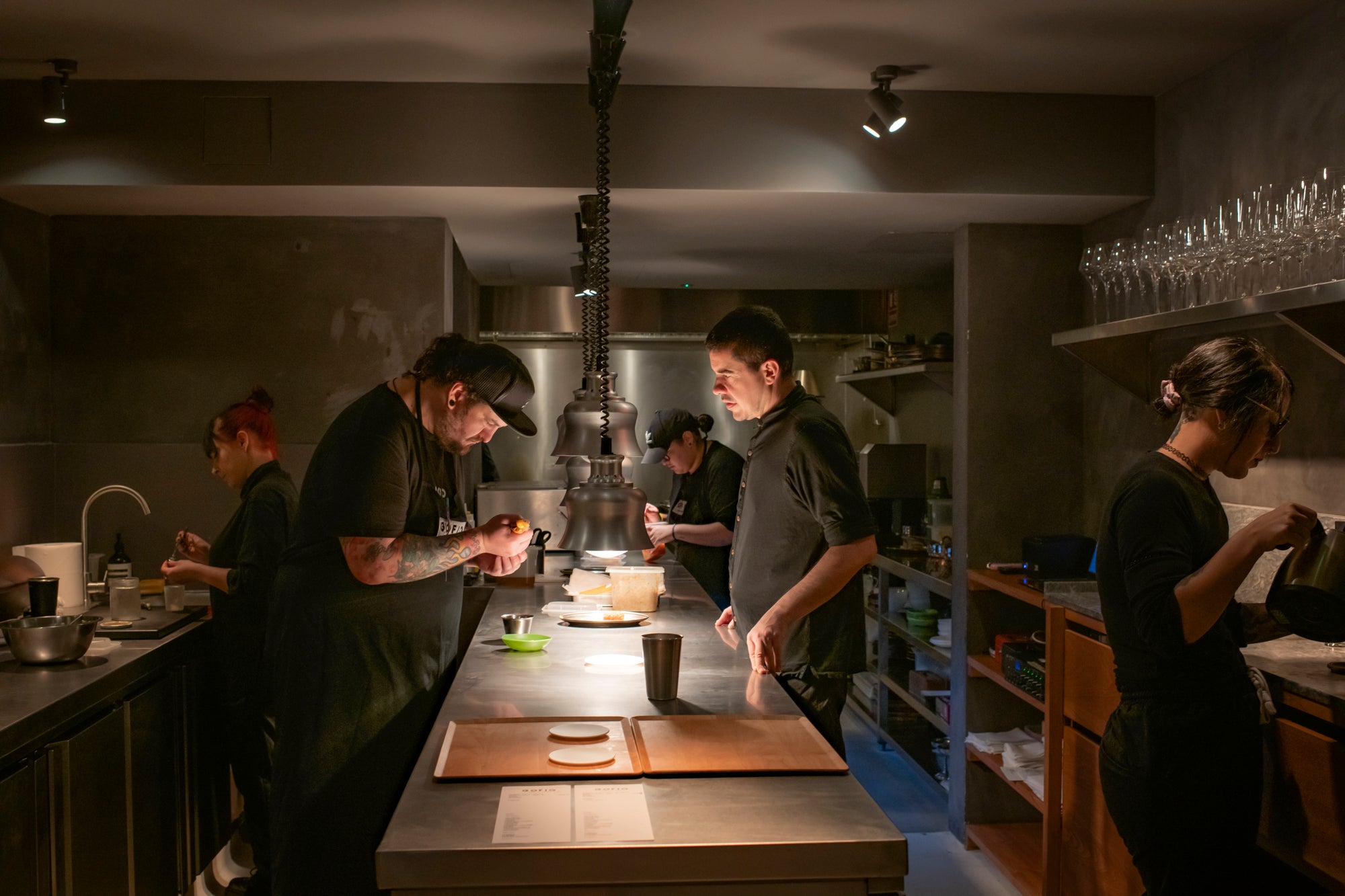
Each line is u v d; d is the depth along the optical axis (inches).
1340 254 99.1
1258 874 86.1
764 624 82.6
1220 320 94.6
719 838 52.8
